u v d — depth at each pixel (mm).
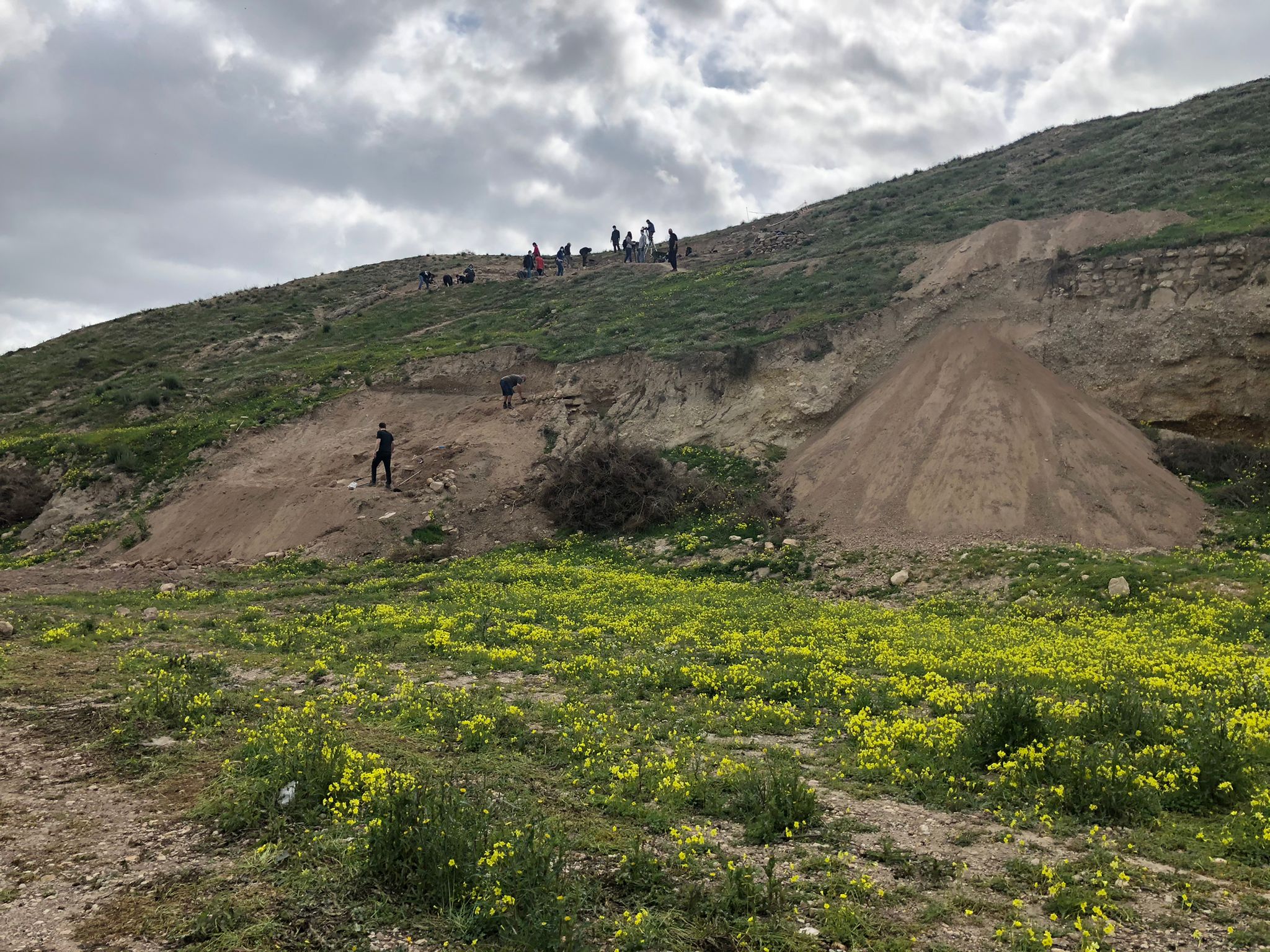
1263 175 29750
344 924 4629
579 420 28812
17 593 19297
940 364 24719
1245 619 13812
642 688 10406
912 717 8789
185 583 20859
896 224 38812
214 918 4605
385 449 26016
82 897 4922
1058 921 4711
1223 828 5773
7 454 30219
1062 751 7008
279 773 6715
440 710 9023
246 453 29047
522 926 4422
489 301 47875
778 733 8711
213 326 50406
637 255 52000
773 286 35094
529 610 15930
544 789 6820
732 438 26719
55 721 8680
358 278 61406
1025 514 19594
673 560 21797
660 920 4688
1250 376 22141
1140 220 28078
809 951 4398
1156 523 18891
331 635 13992
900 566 18875
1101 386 23859
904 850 5691
